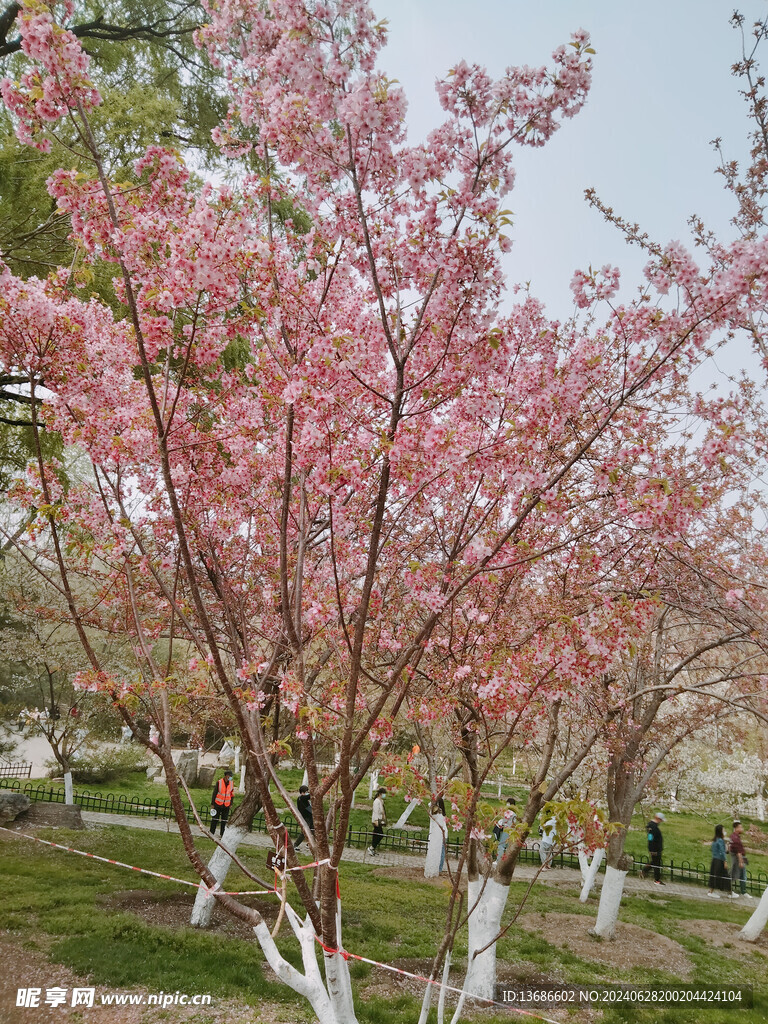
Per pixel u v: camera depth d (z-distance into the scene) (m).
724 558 6.45
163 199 3.33
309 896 3.26
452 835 16.69
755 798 25.08
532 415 3.78
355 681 2.90
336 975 3.12
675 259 3.22
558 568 5.30
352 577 4.70
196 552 4.91
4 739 19.31
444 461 3.04
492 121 3.08
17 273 8.20
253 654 4.20
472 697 4.50
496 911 6.83
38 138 3.05
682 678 9.20
